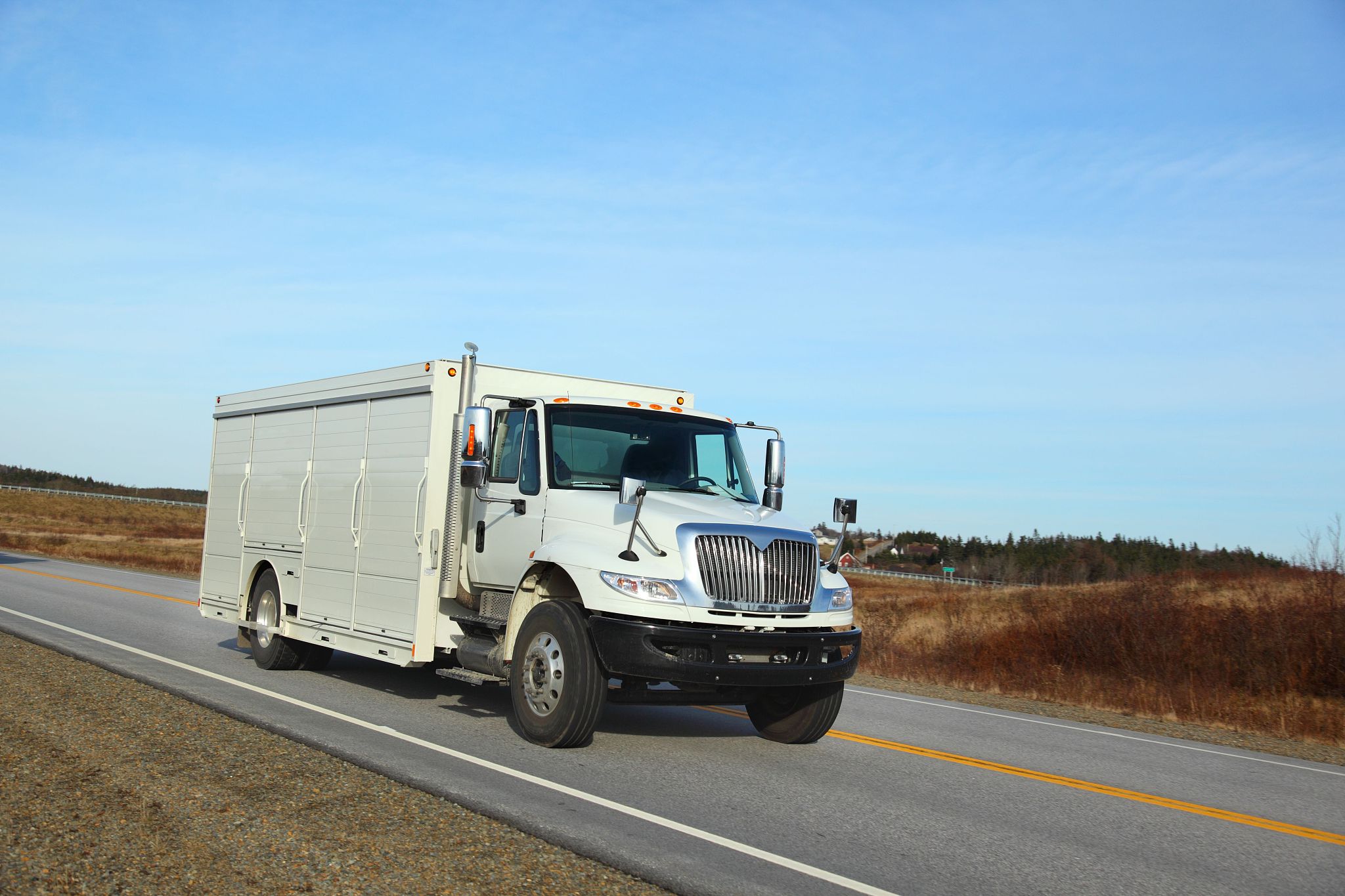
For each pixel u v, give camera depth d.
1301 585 18.12
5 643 13.16
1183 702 14.46
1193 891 5.65
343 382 11.63
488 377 10.31
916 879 5.57
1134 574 21.67
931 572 81.06
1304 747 11.85
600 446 9.48
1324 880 6.01
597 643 8.06
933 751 9.59
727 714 11.12
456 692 11.54
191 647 14.28
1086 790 8.20
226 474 14.15
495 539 9.65
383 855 5.34
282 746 7.84
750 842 6.07
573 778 7.41
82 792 6.28
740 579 8.22
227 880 4.89
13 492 101.31
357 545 11.02
